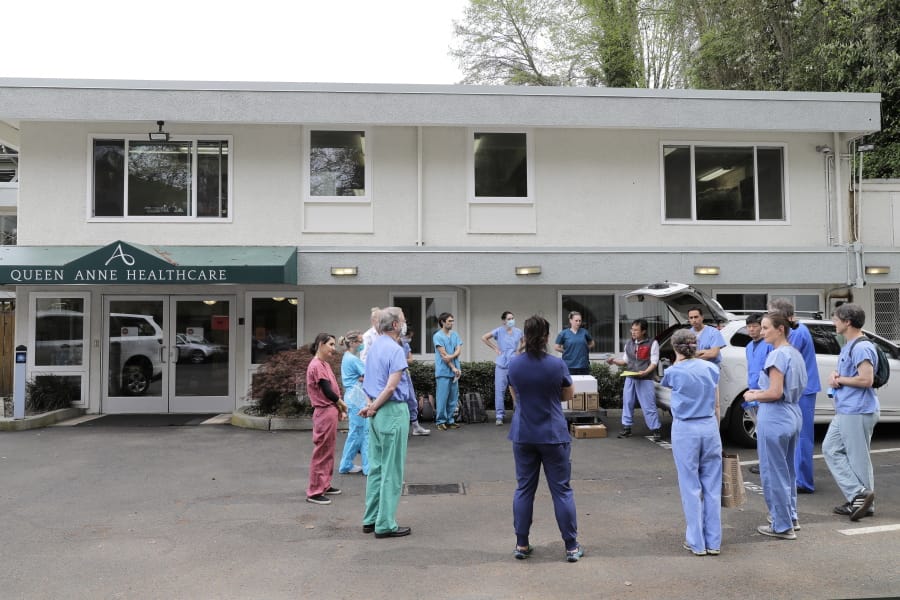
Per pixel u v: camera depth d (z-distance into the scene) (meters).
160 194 13.12
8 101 12.13
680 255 12.94
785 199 13.80
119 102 12.29
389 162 13.32
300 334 13.20
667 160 13.77
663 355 10.53
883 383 6.36
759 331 7.09
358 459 8.98
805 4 18.34
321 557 5.45
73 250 12.30
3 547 5.71
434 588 4.80
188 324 13.21
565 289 13.64
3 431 11.09
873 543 5.67
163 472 8.38
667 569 5.12
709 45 20.95
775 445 5.78
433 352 13.45
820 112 13.19
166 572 5.14
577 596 4.64
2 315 15.02
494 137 13.51
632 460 8.96
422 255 12.64
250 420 11.30
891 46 16.83
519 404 5.31
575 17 28.03
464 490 7.54
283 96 12.47
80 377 12.99
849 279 13.08
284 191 13.17
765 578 4.93
